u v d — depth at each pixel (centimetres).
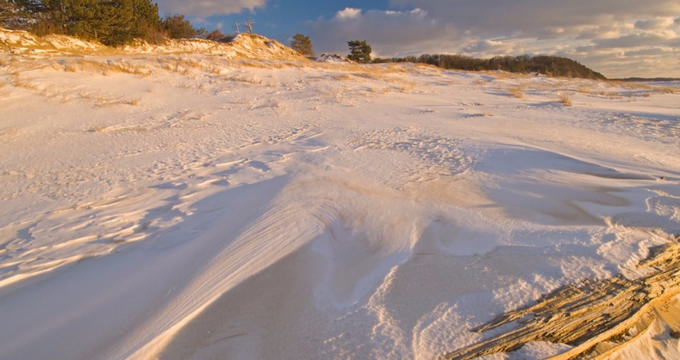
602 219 415
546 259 332
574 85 2695
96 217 479
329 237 389
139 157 798
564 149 757
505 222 417
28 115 1167
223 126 1102
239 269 331
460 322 260
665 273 310
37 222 469
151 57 2106
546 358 232
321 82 1984
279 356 237
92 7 2397
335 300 287
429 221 422
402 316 266
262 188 549
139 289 309
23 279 334
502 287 295
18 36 2044
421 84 2244
